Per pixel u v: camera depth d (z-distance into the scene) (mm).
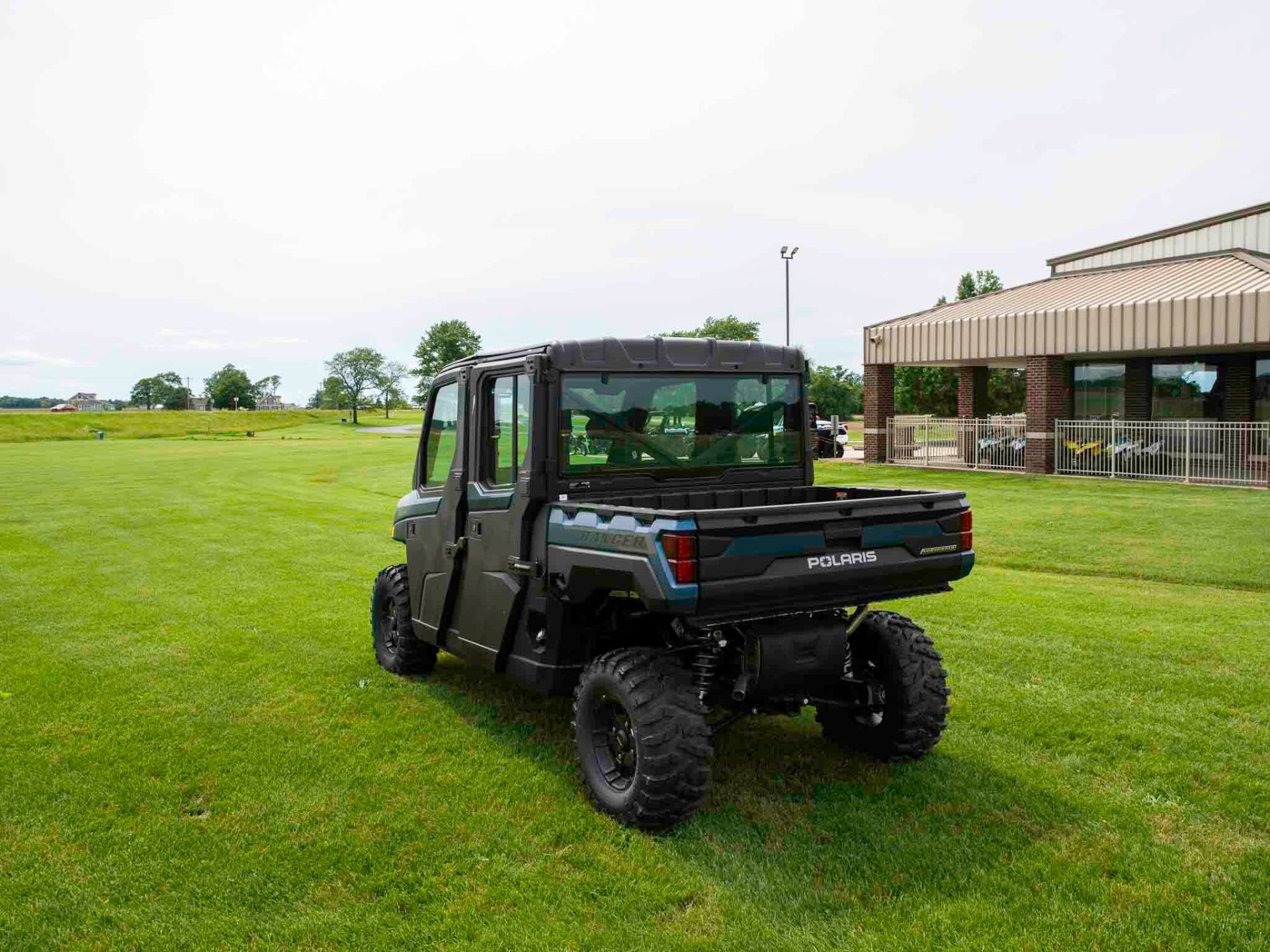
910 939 3541
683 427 5523
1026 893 3848
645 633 5176
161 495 22641
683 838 4371
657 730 4309
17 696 6668
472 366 5664
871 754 5309
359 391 147375
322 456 41031
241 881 4047
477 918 3736
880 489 5348
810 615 4789
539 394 5023
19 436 71750
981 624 8242
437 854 4250
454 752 5512
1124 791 4844
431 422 6457
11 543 14672
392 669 7141
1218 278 22531
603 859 4176
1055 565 11469
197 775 5211
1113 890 3863
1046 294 26312
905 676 5051
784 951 3488
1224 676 6652
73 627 8805
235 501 21125
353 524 16938
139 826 4578
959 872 4027
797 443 6008
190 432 83812
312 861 4211
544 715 6160
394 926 3691
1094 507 16719
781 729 5836
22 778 5180
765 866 4102
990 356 24453
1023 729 5703
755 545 4246
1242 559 11359
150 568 12211
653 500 5363
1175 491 19031
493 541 5465
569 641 5055
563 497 5094
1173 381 24609
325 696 6594
